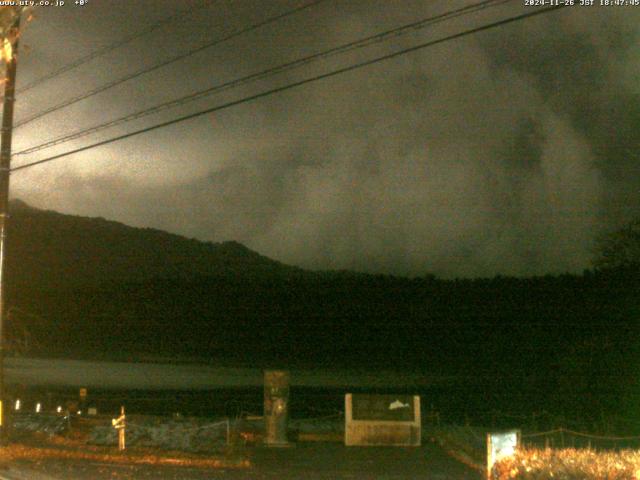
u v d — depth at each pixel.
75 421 27.69
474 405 34.41
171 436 23.97
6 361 55.59
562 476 12.28
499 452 13.77
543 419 30.39
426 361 51.09
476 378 39.88
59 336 64.81
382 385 42.59
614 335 30.92
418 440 24.52
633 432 27.62
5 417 21.42
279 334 61.12
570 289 40.50
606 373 29.81
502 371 39.47
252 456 21.86
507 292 45.94
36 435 24.70
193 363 55.56
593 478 12.04
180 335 64.38
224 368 52.81
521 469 12.93
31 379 46.12
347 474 18.58
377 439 24.36
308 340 58.44
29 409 34.50
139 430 24.56
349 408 24.69
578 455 13.44
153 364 55.62
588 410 29.83
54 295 71.81
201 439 24.02
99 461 19.73
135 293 70.94
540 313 42.09
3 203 21.27
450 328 50.47
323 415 34.22
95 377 47.44
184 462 20.00
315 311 60.31
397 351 53.34
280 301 63.53
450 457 22.03
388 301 56.22
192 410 35.62
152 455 20.94
